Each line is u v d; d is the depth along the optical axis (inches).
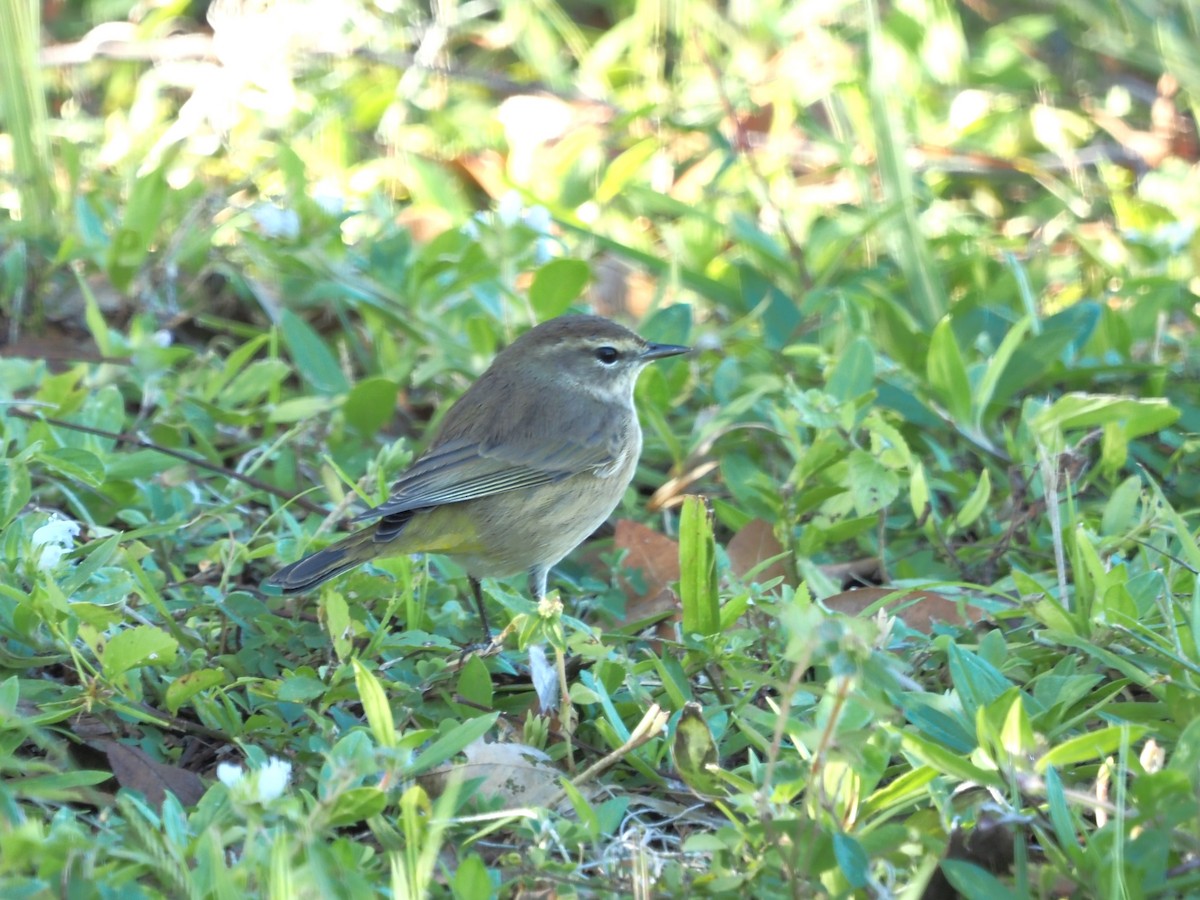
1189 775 278.7
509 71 713.6
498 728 330.3
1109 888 254.5
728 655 336.2
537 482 390.6
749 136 665.0
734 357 514.9
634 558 409.7
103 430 425.1
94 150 614.9
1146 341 518.9
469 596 407.8
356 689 319.3
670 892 267.3
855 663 247.8
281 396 495.5
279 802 260.7
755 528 409.4
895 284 546.3
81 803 301.7
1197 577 328.8
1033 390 494.3
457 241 527.5
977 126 668.1
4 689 293.9
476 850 287.9
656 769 317.4
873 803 279.0
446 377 506.0
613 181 600.7
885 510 416.5
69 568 335.9
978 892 257.9
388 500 370.0
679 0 695.1
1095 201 632.4
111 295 529.0
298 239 522.0
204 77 636.1
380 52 682.2
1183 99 672.4
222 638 351.3
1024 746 282.5
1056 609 339.9
